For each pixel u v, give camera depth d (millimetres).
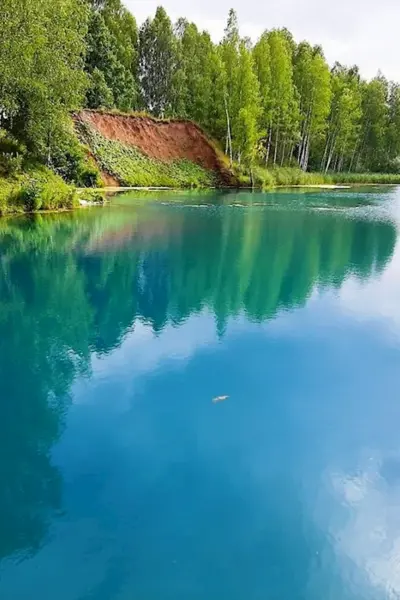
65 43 22562
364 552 3311
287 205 26047
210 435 4676
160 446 4461
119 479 3980
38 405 5152
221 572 3104
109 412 5051
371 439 4688
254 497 3811
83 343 6887
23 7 18812
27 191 18906
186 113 46062
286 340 7117
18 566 3123
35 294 9133
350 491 3932
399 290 9945
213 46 45750
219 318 8016
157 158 36656
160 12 46500
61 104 23609
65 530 3430
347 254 13500
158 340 7027
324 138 51344
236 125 38094
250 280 10453
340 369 6180
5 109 21641
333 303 8984
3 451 4352
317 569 3145
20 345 6781
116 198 26250
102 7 45719
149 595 2930
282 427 4844
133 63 46094
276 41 42562
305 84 46312
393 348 6887
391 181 53469
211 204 25156
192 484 3947
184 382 5734
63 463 4191
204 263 11859
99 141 33438
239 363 6281
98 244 13727
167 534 3412
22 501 3707
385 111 56375
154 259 12094
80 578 3041
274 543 3365
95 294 9195
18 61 19016
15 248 12906
